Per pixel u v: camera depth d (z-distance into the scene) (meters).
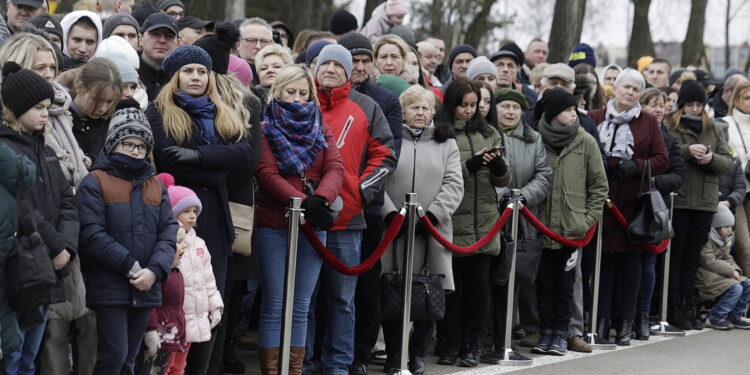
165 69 9.65
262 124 10.27
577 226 13.07
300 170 10.16
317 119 10.33
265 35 13.30
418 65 14.12
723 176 17.00
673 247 15.93
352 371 11.31
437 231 11.45
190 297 9.23
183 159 9.27
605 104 16.84
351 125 10.82
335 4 48.25
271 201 10.30
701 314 17.25
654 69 19.28
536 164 13.01
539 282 13.38
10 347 7.62
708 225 15.98
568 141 13.38
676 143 15.03
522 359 12.58
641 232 13.86
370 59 11.55
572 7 30.34
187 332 9.20
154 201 8.62
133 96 9.53
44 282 7.60
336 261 10.44
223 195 9.62
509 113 13.07
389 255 11.66
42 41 8.91
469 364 12.26
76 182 8.51
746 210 17.42
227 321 10.48
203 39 9.87
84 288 8.42
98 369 8.39
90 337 8.81
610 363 13.02
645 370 12.73
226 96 9.70
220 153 9.41
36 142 8.09
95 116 8.99
